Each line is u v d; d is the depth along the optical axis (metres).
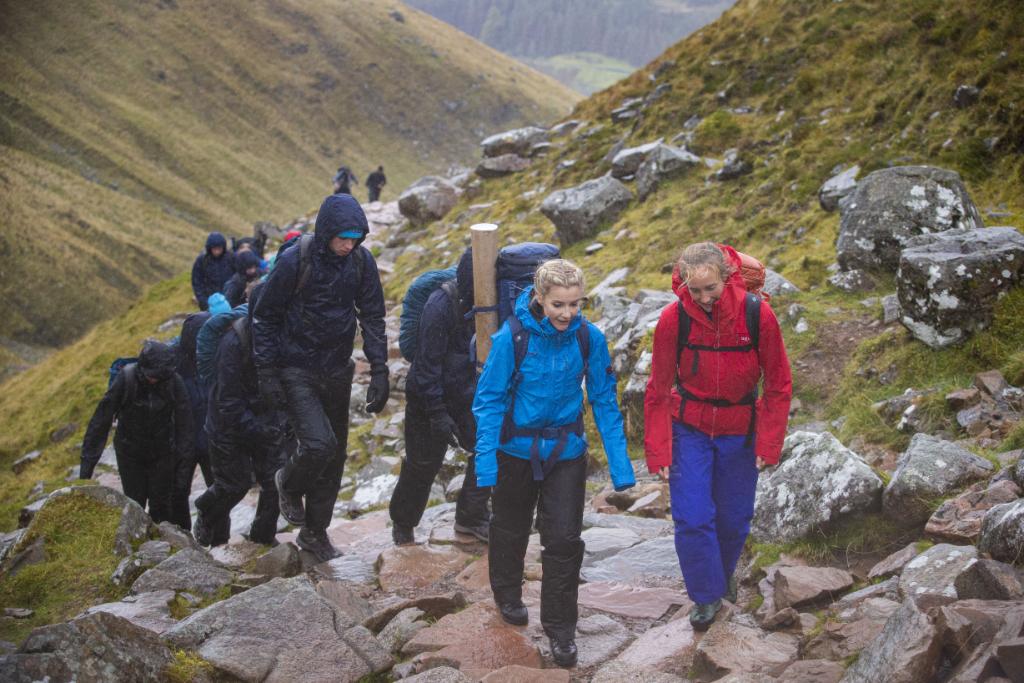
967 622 3.04
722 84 17.17
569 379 3.93
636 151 15.70
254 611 4.22
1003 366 5.88
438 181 23.30
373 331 5.64
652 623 4.54
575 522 4.05
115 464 12.74
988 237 6.62
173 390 7.10
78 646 3.44
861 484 4.62
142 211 173.38
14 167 165.50
